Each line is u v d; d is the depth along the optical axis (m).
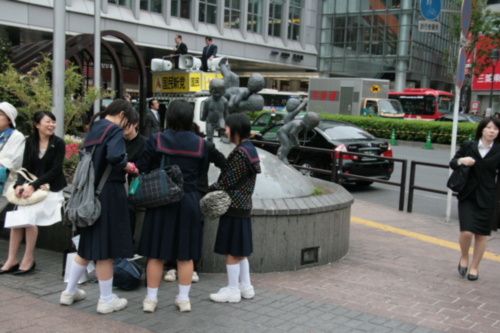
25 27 24.75
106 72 35.56
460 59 8.17
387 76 45.53
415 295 4.77
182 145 3.97
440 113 34.81
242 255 4.23
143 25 30.67
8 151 4.91
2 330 3.53
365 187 12.40
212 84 6.09
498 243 7.23
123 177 3.94
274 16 40.75
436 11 8.81
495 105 42.75
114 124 3.88
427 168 16.03
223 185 4.24
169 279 4.90
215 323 3.86
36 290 4.46
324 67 45.81
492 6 40.19
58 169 4.81
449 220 8.53
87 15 27.39
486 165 5.18
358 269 5.61
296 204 5.37
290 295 4.59
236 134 4.24
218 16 35.78
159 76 18.91
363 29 43.53
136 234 5.13
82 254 3.87
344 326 3.88
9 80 9.84
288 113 6.88
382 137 26.44
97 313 3.97
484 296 4.84
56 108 6.52
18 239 4.94
